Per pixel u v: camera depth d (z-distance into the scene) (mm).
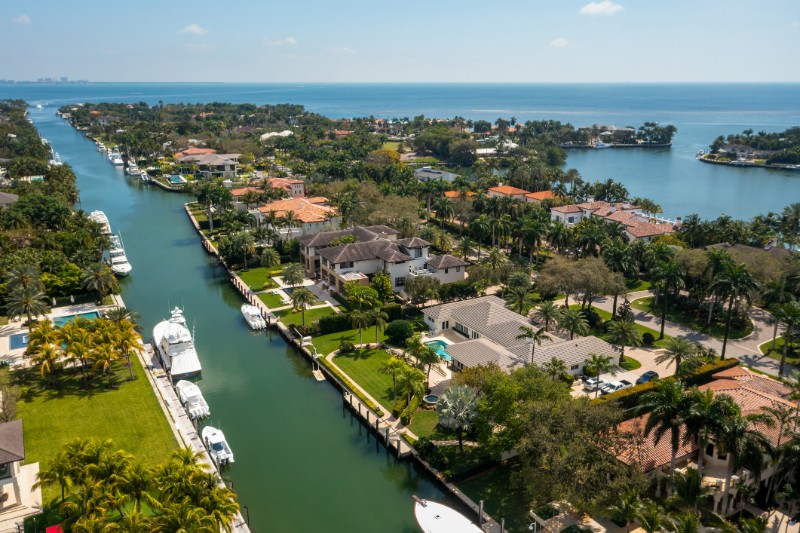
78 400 71812
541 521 52031
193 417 70562
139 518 44188
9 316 90312
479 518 53344
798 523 51875
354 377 80188
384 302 102875
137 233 158000
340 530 53969
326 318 95125
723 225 136875
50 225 136375
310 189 185250
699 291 101062
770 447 49875
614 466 49188
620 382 76250
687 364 75625
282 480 61000
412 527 54625
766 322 99938
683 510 49625
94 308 103562
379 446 67312
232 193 177500
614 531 51000
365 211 146625
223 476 61281
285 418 73000
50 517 51156
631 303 109062
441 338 91688
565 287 97375
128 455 49469
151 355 87438
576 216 166500
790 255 110125
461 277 113000
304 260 127000
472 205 157750
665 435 59375
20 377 76938
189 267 132000
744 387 66438
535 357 76812
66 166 197500
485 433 58938
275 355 90438
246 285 117750
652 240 138375
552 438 50438
